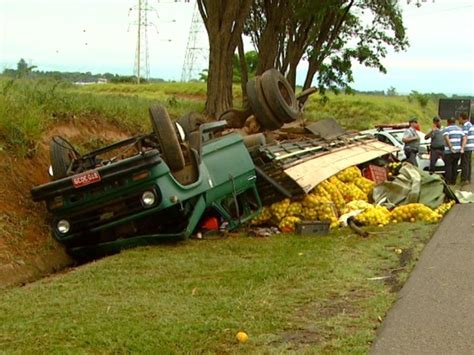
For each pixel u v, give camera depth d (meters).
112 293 7.39
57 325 6.20
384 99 61.88
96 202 9.46
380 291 7.56
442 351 5.74
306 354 5.54
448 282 7.95
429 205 13.64
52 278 8.53
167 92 49.00
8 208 10.25
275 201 11.90
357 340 5.92
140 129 16.69
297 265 8.70
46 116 13.56
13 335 5.98
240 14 23.31
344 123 44.66
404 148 19.89
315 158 13.83
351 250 9.77
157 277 8.09
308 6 29.78
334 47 36.59
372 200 13.98
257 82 14.20
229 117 14.77
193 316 6.43
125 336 5.85
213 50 23.02
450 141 19.97
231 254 9.41
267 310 6.70
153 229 10.11
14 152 11.43
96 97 17.83
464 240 10.48
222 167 10.82
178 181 10.21
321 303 7.05
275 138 14.47
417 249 9.88
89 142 14.09
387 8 35.19
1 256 9.18
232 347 5.70
